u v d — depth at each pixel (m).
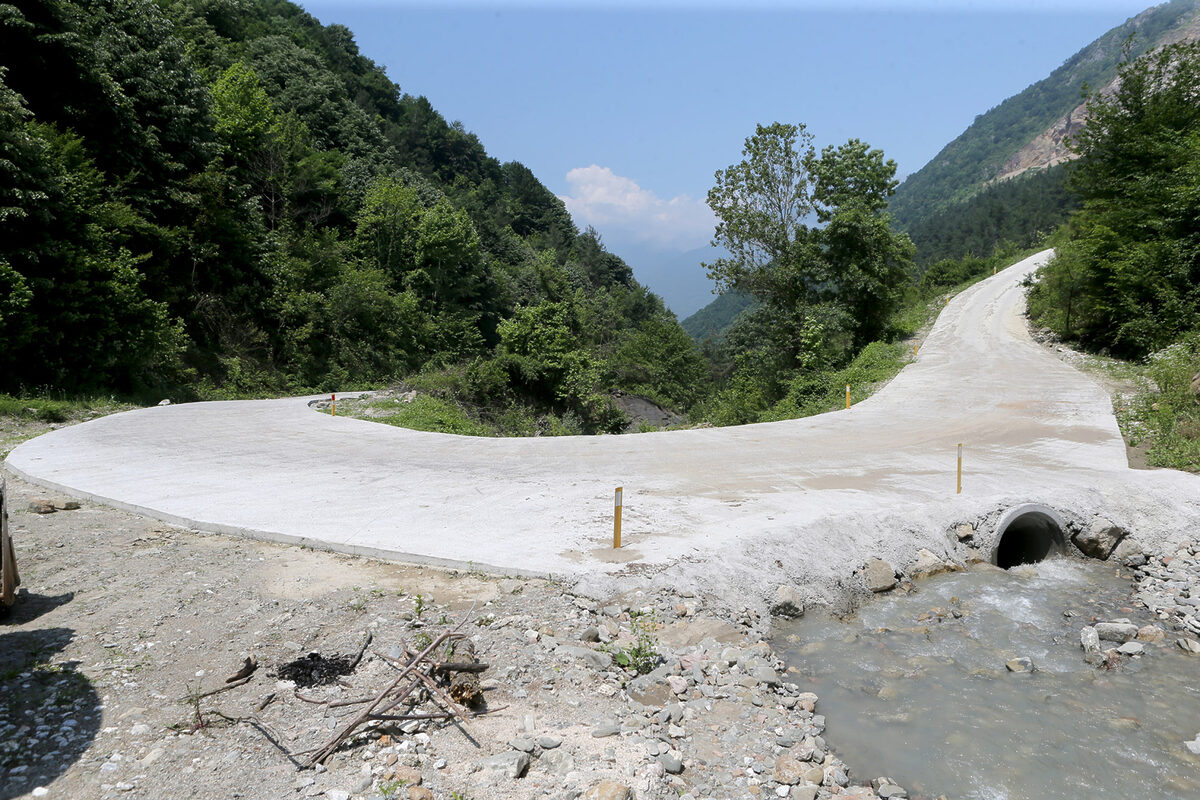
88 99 25.77
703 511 10.94
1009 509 11.38
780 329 39.88
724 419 30.80
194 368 29.64
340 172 55.25
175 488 11.72
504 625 7.07
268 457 14.88
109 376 23.70
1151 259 28.83
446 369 40.22
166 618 6.93
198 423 19.44
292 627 6.82
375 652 6.38
